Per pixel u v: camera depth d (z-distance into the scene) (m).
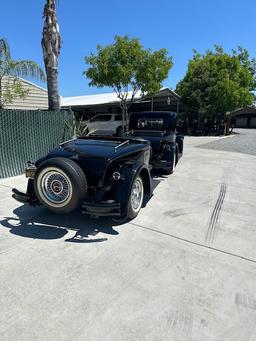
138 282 2.76
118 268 2.99
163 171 7.84
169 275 2.90
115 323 2.21
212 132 25.70
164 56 15.77
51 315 2.26
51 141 7.95
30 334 2.07
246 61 35.09
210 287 2.73
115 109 25.11
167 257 3.26
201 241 3.71
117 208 3.66
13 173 6.82
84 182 3.55
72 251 3.31
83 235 3.74
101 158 3.82
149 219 4.40
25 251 3.27
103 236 3.74
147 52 15.44
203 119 25.53
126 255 3.27
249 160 11.00
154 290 2.65
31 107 14.42
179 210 4.88
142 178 4.56
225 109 24.61
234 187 6.64
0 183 6.15
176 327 2.20
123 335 2.10
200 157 11.46
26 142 7.11
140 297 2.54
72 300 2.45
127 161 4.23
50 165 3.51
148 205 5.09
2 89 11.53
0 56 9.94
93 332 2.11
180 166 9.21
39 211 4.54
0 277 2.74
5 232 3.76
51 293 2.53
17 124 6.80
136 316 2.30
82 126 9.84
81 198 3.55
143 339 2.07
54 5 8.57
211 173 8.23
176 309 2.40
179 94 26.06
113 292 2.59
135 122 8.28
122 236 3.76
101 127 18.73
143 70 15.49
